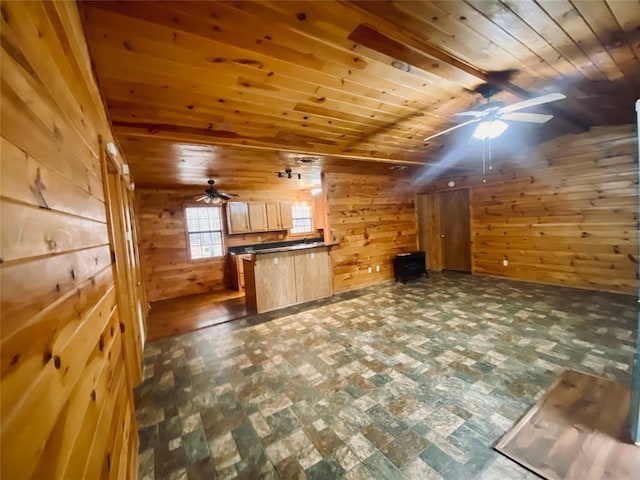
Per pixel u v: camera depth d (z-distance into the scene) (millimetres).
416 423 1923
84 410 810
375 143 3945
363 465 1617
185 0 1458
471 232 6277
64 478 614
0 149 482
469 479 1506
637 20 1786
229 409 2154
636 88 2830
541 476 1492
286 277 4781
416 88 2562
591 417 1863
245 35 1752
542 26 1813
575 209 4777
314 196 7504
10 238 491
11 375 459
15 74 575
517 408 2010
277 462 1660
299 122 3014
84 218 1067
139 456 1728
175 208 5906
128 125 2529
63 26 1021
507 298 4480
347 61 2102
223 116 2668
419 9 1625
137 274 3660
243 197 6676
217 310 4738
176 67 1949
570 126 4180
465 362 2648
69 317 769
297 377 2553
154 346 3344
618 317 3484
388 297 4977
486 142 4652
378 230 6168
